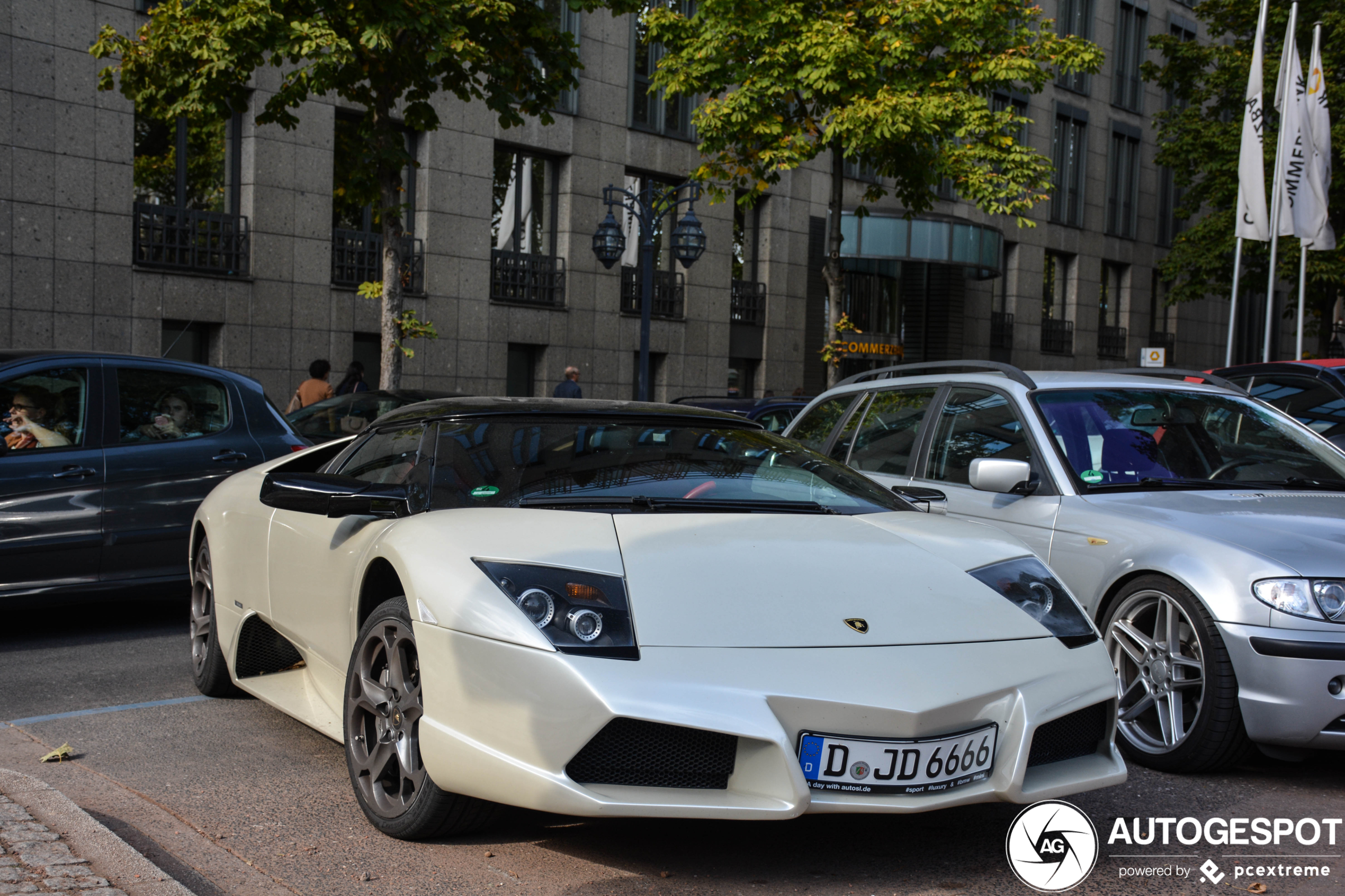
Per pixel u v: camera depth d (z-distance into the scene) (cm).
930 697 298
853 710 294
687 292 2548
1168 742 434
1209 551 430
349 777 409
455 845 342
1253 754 468
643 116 2459
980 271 2984
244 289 1848
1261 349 4522
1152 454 524
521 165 2277
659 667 294
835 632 309
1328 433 812
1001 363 593
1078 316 3631
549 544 328
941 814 378
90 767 418
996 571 354
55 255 1656
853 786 295
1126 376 588
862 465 636
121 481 666
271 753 440
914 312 3148
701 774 300
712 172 1583
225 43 1073
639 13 1395
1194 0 4034
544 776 294
